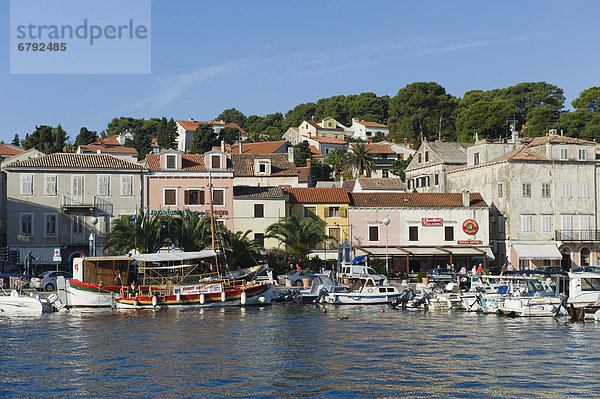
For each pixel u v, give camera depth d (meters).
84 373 29.28
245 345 36.06
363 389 26.88
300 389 26.81
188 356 32.97
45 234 74.88
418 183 106.06
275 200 80.19
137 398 25.59
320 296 59.44
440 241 83.56
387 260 77.81
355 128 194.62
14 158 105.12
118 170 77.19
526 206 84.12
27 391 26.45
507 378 28.62
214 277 59.47
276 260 74.69
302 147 151.75
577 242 84.38
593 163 86.12
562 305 48.38
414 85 168.25
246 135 194.50
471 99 169.25
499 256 85.50
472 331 41.78
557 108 162.38
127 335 39.38
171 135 179.50
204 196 79.25
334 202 82.25
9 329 41.88
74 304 53.91
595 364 31.36
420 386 27.34
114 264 55.56
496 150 90.62
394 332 41.12
